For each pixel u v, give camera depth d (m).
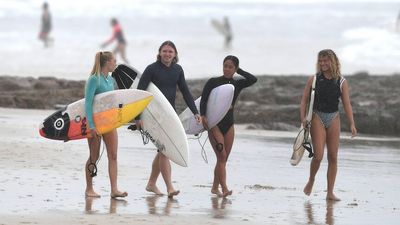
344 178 42.75
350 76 102.38
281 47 168.50
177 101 74.50
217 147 36.44
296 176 42.84
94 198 34.22
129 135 58.12
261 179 41.56
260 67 131.38
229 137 36.81
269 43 177.12
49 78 88.81
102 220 28.88
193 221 29.53
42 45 160.38
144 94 35.06
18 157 44.72
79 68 122.25
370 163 48.38
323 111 36.62
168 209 32.34
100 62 34.78
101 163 44.19
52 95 79.75
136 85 36.59
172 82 36.53
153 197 35.31
